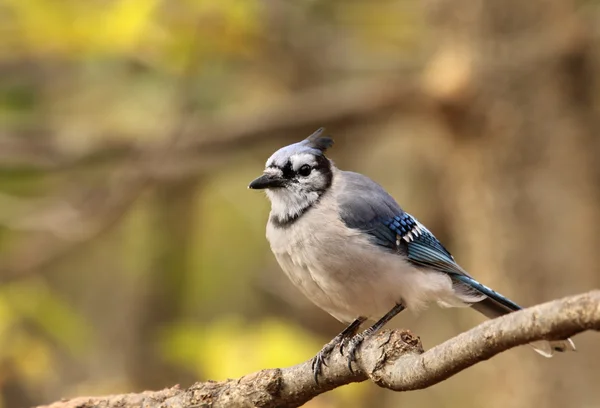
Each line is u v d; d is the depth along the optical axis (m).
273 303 14.09
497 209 12.04
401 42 13.53
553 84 12.05
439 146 12.75
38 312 11.82
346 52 13.47
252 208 14.47
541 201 11.92
